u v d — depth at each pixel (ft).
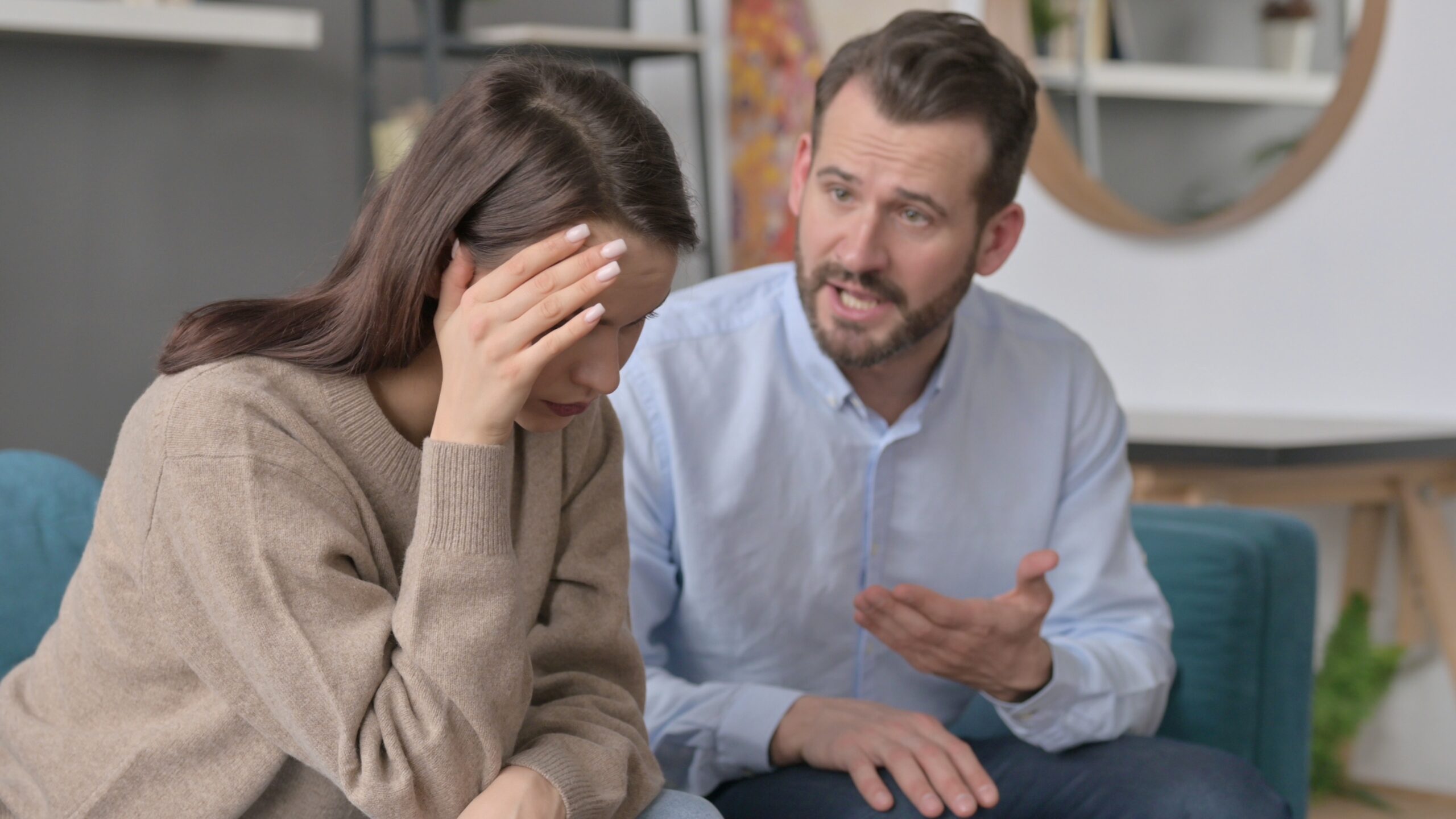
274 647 2.86
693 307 4.86
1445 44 7.47
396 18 11.76
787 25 11.01
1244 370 8.36
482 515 2.94
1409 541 7.68
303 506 2.95
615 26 12.55
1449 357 7.52
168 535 2.95
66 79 10.63
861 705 4.33
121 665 3.15
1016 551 4.94
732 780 4.50
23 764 3.27
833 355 4.46
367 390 3.16
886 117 4.25
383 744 2.85
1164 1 8.45
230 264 11.32
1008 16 9.11
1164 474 7.16
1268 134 8.11
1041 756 4.47
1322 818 7.69
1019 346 4.99
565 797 3.00
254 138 11.35
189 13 10.23
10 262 10.52
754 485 4.69
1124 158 8.71
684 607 4.78
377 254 3.07
